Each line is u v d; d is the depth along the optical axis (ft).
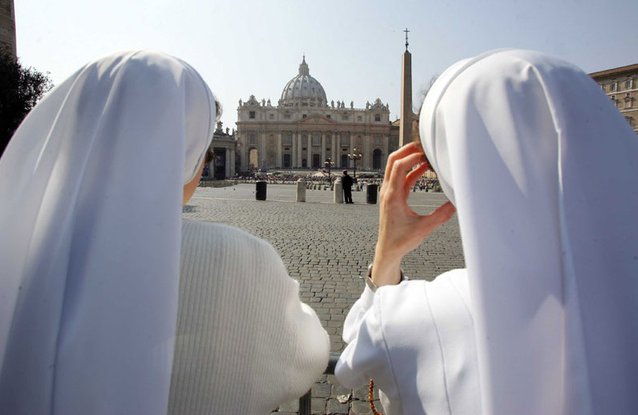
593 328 2.82
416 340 3.44
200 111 3.84
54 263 3.26
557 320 2.85
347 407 10.43
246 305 3.99
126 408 3.12
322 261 26.81
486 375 2.83
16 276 3.44
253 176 282.36
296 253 29.22
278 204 70.85
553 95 3.01
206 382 3.88
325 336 5.15
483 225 2.92
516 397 2.79
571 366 2.76
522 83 3.09
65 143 3.54
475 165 3.00
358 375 3.85
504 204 2.95
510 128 3.02
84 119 3.53
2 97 51.03
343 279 22.56
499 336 2.83
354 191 126.41
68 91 3.76
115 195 3.32
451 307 3.43
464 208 2.96
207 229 4.04
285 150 372.17
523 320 2.84
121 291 3.18
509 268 2.88
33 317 3.25
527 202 2.94
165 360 3.23
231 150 293.23
